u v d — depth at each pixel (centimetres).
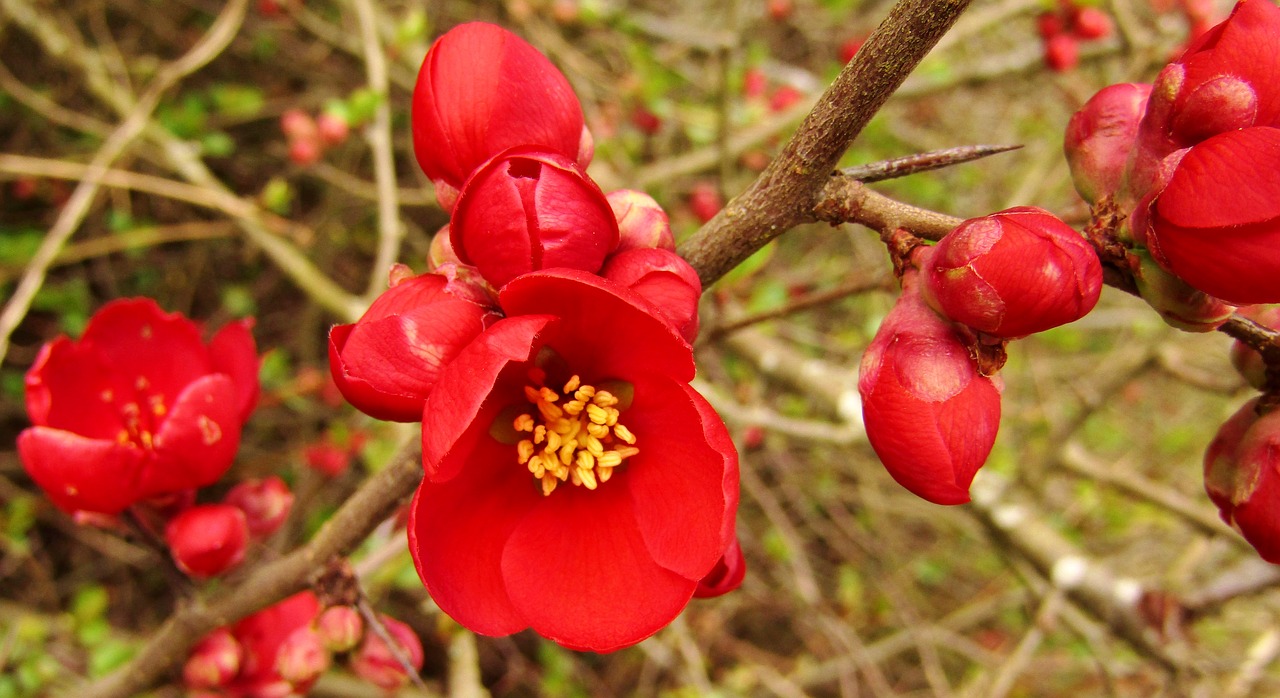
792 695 41
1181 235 14
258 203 38
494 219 14
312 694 31
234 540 18
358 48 44
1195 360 48
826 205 15
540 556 15
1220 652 44
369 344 14
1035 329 14
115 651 28
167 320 20
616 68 49
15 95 39
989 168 57
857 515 54
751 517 53
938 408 14
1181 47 36
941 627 47
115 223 42
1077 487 53
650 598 15
